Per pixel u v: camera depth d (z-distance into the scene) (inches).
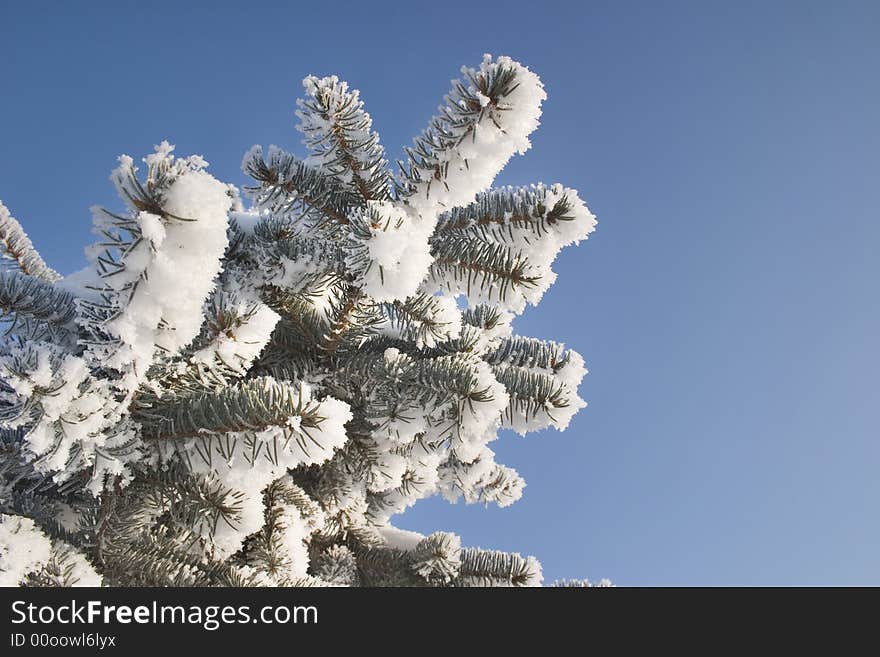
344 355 104.5
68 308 77.0
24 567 57.4
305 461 63.0
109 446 62.0
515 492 142.0
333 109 79.7
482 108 69.6
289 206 88.5
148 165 46.0
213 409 64.7
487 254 86.9
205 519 76.6
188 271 48.4
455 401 86.0
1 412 56.0
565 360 111.1
